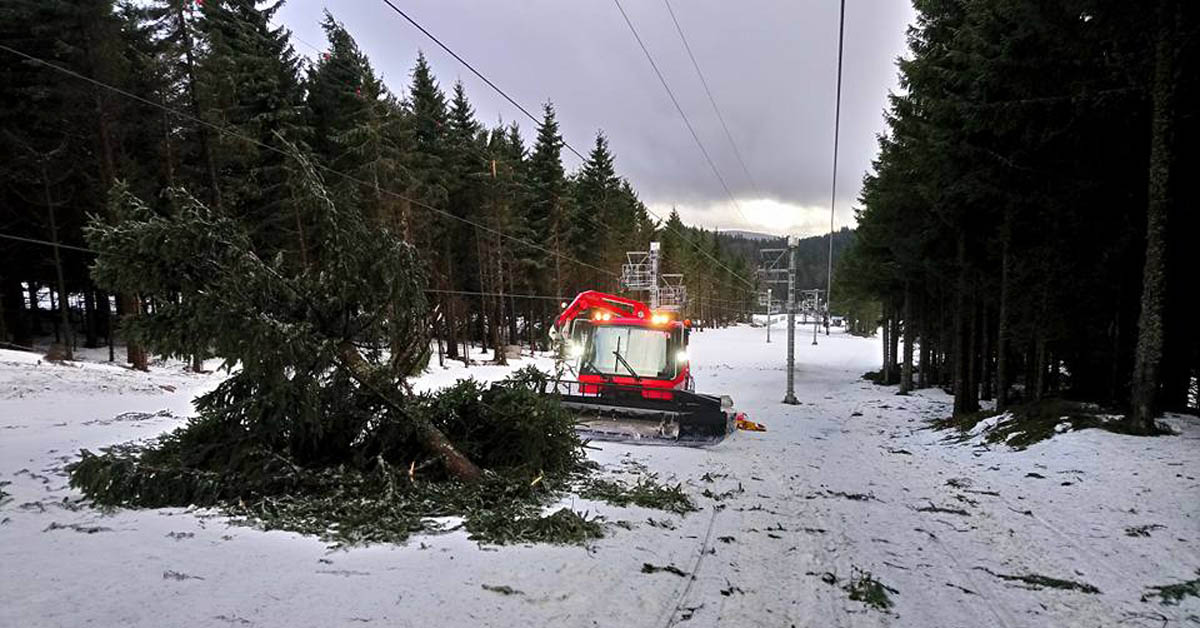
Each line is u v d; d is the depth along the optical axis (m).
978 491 7.93
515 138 48.53
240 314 5.33
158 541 4.07
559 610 3.55
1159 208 9.11
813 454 11.03
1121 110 10.09
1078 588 4.55
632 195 71.44
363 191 28.69
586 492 6.59
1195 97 9.47
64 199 27.11
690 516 6.11
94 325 34.44
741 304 139.88
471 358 42.44
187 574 3.51
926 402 23.58
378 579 3.71
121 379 18.94
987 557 5.25
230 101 25.56
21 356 21.11
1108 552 5.36
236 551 3.99
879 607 4.09
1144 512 6.42
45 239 30.12
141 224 5.32
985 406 19.16
